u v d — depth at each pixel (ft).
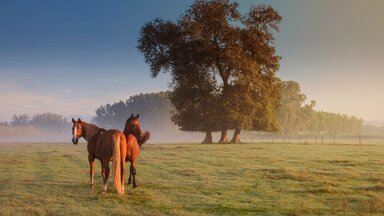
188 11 197.77
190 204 39.99
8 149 156.76
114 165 42.91
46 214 35.06
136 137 50.52
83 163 88.38
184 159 96.22
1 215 34.58
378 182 54.49
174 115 216.54
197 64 199.52
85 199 42.14
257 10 197.26
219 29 193.67
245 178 59.67
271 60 196.34
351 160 88.89
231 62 185.26
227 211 36.96
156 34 201.98
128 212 35.63
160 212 35.99
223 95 192.54
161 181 56.90
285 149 138.31
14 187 51.70
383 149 140.36
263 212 36.55
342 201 40.78
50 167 79.10
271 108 203.62
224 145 174.50
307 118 510.17
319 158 96.73
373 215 34.81
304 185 52.80
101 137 44.98
